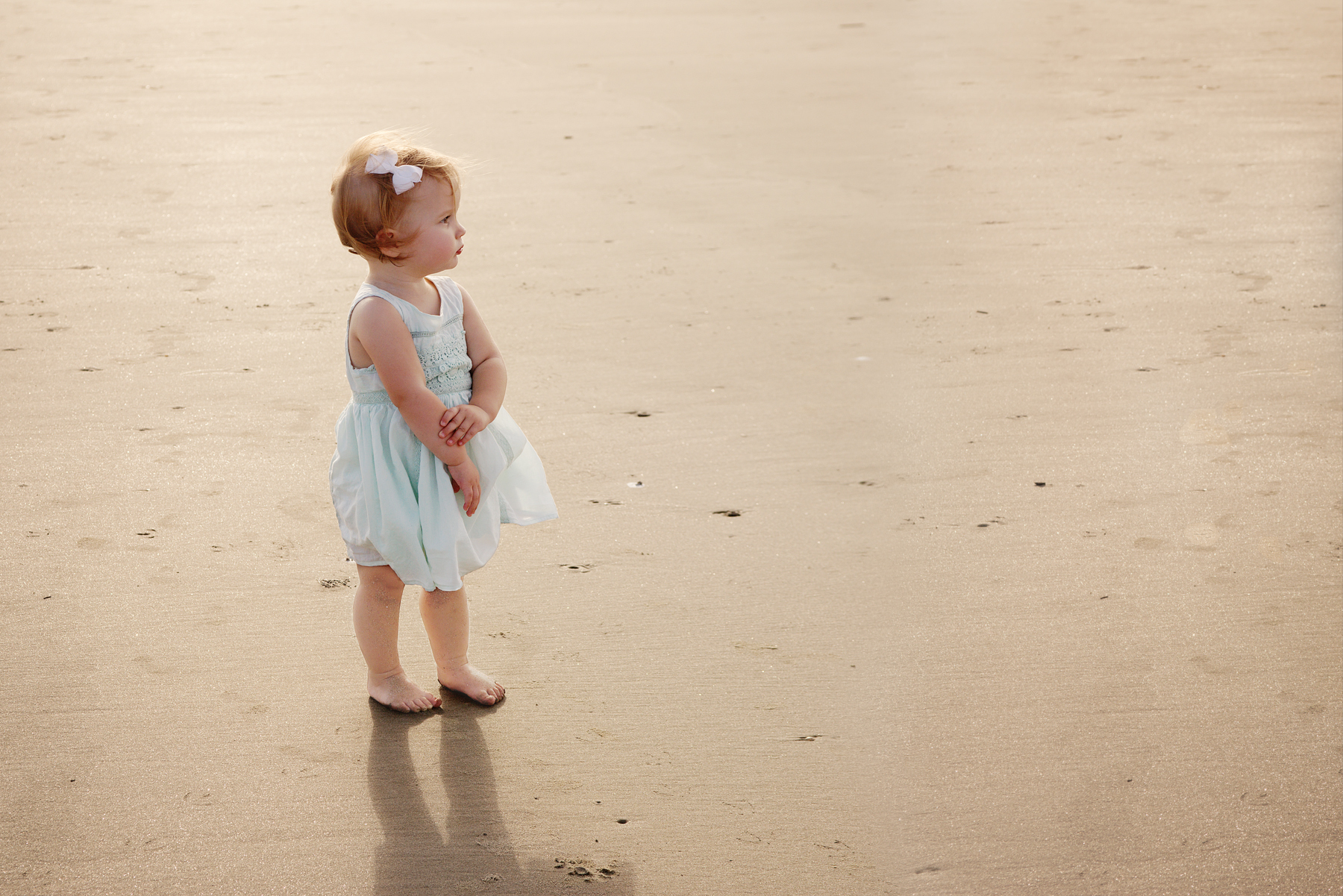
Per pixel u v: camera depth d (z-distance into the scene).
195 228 5.65
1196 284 5.14
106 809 2.16
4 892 1.97
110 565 2.94
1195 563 3.05
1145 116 8.15
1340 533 3.19
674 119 7.96
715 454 3.64
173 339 4.38
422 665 2.64
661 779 2.29
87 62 9.08
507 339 4.52
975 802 2.23
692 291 5.05
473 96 8.45
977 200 6.38
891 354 4.43
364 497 2.29
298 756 2.32
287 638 2.69
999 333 4.63
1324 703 2.51
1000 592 2.93
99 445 3.56
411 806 2.20
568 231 5.80
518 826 2.16
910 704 2.51
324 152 6.95
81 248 5.32
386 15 11.48
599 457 3.61
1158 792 2.26
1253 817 2.20
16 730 2.35
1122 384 4.16
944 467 3.58
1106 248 5.62
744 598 2.90
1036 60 10.00
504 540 3.14
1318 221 5.97
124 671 2.55
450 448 2.25
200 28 10.53
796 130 7.77
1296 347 4.46
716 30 11.16
